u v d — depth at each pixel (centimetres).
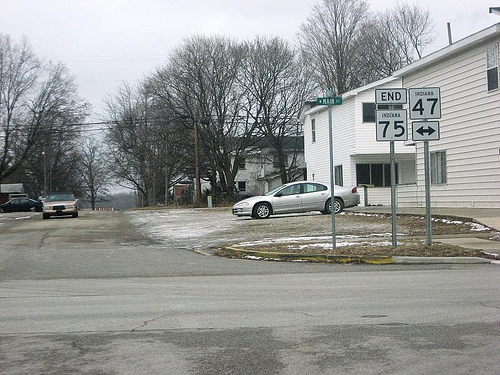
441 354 559
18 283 1094
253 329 677
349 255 1280
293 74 4884
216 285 1013
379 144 3256
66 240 1991
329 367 528
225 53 4750
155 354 584
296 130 5081
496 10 2023
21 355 590
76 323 731
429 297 840
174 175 6147
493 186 2061
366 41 5050
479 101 2127
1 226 2866
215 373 520
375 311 756
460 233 1595
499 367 517
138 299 891
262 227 2089
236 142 4928
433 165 2445
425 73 2470
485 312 732
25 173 7962
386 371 513
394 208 1346
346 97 3306
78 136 6656
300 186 2497
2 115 5516
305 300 845
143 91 5550
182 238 1953
